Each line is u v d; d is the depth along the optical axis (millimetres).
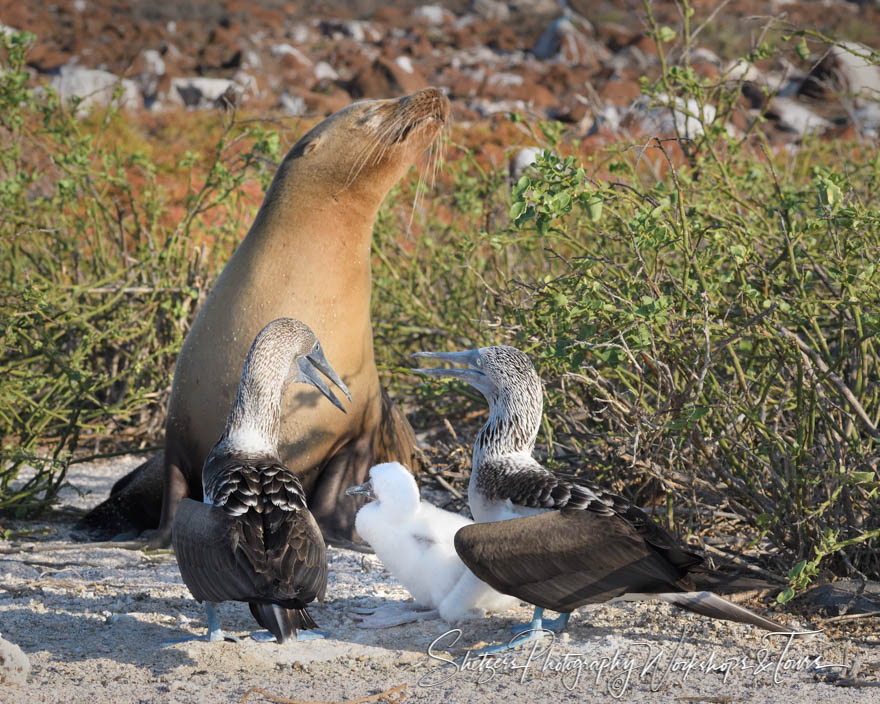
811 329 20953
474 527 15039
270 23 123625
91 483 26266
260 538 13750
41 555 20359
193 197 30047
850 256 19938
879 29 111938
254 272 21047
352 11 135000
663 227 18156
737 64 24578
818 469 18234
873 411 19781
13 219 27906
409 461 25094
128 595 18141
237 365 20891
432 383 24781
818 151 35312
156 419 30078
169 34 110812
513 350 16734
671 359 19875
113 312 28969
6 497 23047
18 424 25641
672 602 14992
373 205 21469
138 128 70625
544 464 23234
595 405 23062
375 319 31672
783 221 21000
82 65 92062
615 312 18328
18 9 113438
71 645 15859
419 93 21297
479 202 30953
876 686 14297
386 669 15164
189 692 14039
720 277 18516
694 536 19062
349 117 21016
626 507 15344
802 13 118125
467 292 30297
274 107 78500
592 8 126812
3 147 30688
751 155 28688
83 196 34188
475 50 111688
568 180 17203
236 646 15734
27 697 13727
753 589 17625
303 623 13969
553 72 92125
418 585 17031
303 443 21156
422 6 135125
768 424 21578
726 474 19062
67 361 25953
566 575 14719
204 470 15953
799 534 18156
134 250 34906
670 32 25641
